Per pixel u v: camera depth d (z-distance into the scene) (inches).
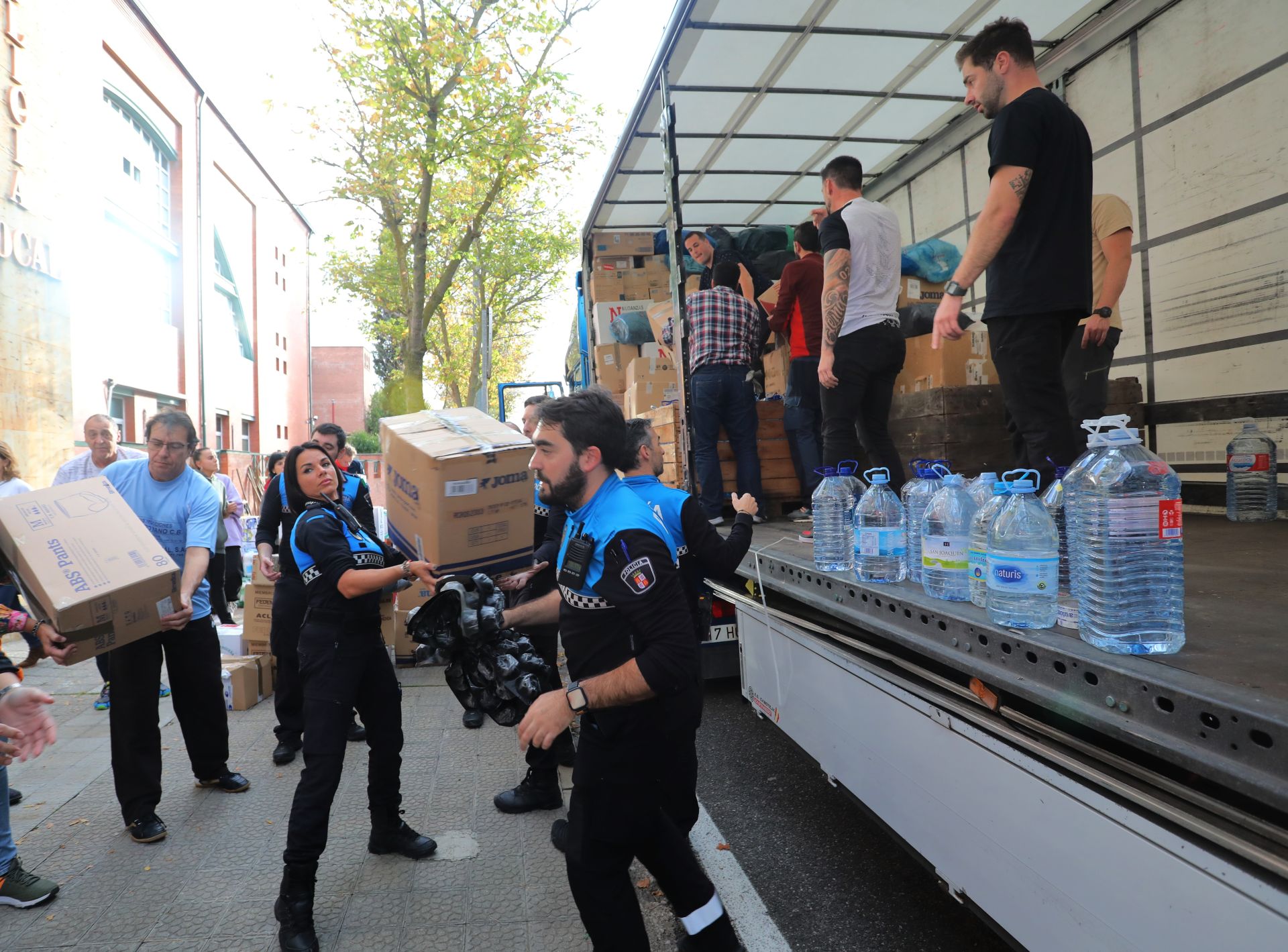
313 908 104.1
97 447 214.4
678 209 177.0
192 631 146.1
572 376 451.2
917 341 195.6
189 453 144.3
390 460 120.1
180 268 748.6
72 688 225.0
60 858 125.7
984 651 71.4
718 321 188.5
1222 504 179.5
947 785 75.4
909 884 115.3
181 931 105.8
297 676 167.8
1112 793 55.3
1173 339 189.6
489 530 111.1
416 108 583.5
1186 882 48.5
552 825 131.3
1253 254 169.8
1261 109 166.2
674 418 200.4
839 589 101.4
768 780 153.3
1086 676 59.0
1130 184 198.2
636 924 75.7
